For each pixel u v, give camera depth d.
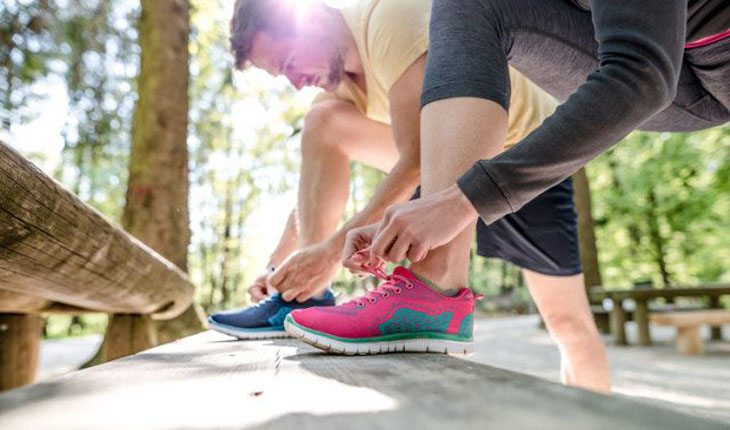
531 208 1.87
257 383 0.71
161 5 5.55
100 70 8.36
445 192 0.93
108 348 2.70
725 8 1.06
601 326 7.50
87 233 1.31
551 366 4.78
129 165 5.32
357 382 0.69
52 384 0.70
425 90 1.12
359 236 1.13
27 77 7.64
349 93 1.92
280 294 1.66
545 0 1.21
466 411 0.50
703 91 1.30
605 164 13.53
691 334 5.54
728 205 12.95
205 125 13.62
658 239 14.39
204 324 4.82
